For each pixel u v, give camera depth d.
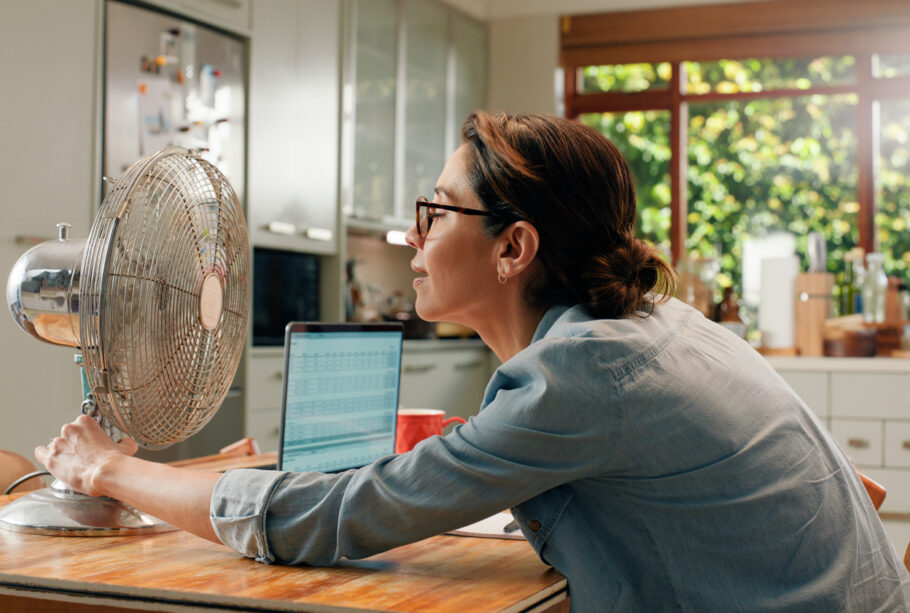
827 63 5.09
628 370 0.89
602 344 0.89
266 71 3.65
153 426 1.04
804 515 0.91
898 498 3.80
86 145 2.85
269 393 3.62
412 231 1.07
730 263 5.25
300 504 0.92
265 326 3.71
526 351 0.92
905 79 4.97
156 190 1.01
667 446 0.89
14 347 2.65
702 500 0.90
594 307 0.98
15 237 2.64
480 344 5.08
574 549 0.91
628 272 1.01
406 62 4.65
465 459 0.89
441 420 1.58
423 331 4.65
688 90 5.32
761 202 5.21
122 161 2.98
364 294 4.58
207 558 0.94
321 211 4.02
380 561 0.96
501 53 5.42
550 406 0.87
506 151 1.00
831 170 5.09
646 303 1.02
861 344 3.98
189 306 1.06
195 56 3.27
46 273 1.04
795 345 4.12
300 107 3.86
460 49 5.16
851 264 4.59
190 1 3.23
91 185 2.87
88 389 1.12
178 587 0.82
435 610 0.77
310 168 3.94
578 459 0.88
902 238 5.00
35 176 2.69
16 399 2.65
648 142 5.40
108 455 1.06
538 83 5.36
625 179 1.04
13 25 2.62
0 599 0.89
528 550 1.03
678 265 4.29
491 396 0.94
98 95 2.88
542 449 0.87
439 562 0.96
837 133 5.08
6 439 2.62
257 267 3.66
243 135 3.55
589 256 1.01
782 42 5.11
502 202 1.00
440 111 4.98
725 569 0.90
